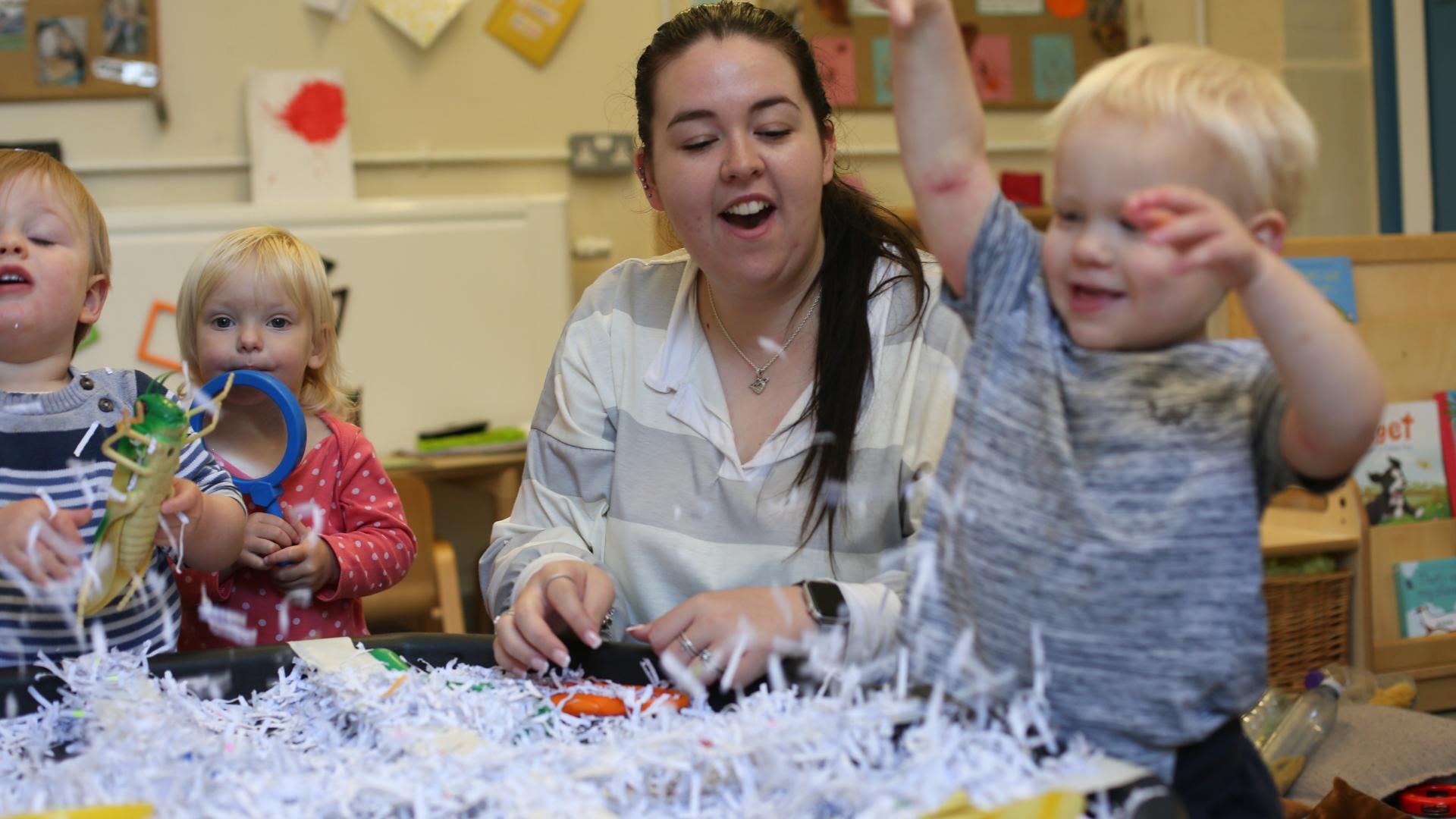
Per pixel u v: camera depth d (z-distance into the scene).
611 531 1.25
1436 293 2.13
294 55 3.18
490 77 3.32
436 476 2.79
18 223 1.11
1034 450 0.75
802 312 1.22
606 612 1.06
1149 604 0.71
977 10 3.57
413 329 3.01
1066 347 0.77
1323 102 3.39
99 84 3.06
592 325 1.32
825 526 1.17
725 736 0.78
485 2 3.30
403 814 0.74
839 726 0.77
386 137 3.25
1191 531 0.71
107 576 0.95
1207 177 0.70
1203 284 0.71
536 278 3.10
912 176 0.83
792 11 3.43
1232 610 0.71
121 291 2.78
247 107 3.12
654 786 0.77
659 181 1.18
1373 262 2.10
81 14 3.05
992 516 0.76
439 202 3.02
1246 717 1.57
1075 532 0.73
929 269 1.22
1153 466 0.72
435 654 1.05
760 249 1.14
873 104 3.50
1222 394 0.73
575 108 3.38
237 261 1.46
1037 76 3.61
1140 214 0.66
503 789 0.72
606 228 3.43
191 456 1.19
